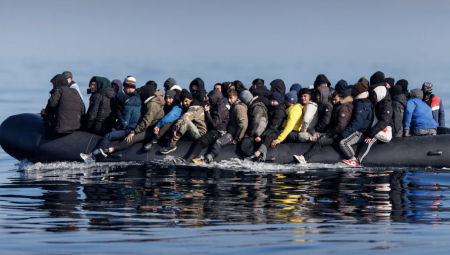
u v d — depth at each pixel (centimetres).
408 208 2880
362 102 4125
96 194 3225
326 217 2694
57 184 3534
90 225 2541
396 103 4244
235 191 3291
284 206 2920
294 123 4172
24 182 3625
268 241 2292
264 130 4212
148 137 4319
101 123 4412
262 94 4347
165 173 3862
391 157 4141
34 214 2745
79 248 2203
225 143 4203
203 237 2352
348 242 2277
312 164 4153
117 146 4288
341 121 4109
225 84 4700
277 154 4200
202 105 4275
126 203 2986
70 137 4416
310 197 3139
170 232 2423
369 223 2581
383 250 2180
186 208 2872
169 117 4228
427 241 2291
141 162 4256
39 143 4450
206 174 3825
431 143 4181
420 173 3881
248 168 4059
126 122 4300
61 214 2744
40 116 4747
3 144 4603
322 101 4228
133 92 4388
